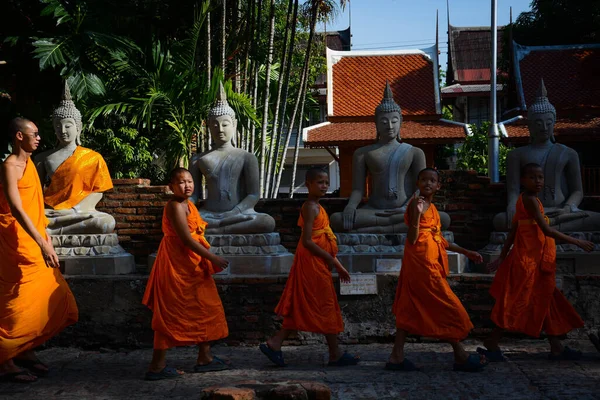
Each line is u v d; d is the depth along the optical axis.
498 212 8.95
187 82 12.27
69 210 8.21
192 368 6.61
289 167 30.84
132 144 16.39
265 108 13.84
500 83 30.44
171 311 6.05
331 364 6.59
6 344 5.98
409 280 6.22
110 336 7.76
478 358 6.21
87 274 7.99
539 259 6.59
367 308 7.77
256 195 8.38
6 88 14.29
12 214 5.97
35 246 6.14
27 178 6.16
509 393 5.49
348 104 20.78
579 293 7.77
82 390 5.79
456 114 33.03
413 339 7.73
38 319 6.11
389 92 8.60
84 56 12.53
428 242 6.19
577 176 8.34
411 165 8.45
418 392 5.57
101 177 8.44
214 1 13.92
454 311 6.13
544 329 6.69
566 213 8.05
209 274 6.26
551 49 21.00
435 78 20.98
